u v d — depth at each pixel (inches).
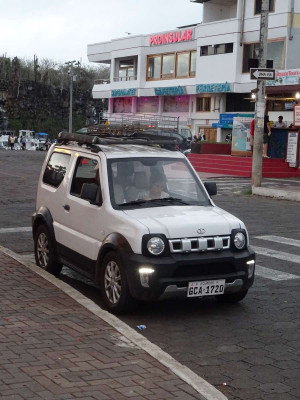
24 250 416.8
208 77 1728.6
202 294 261.4
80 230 300.7
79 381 187.8
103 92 2204.7
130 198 285.0
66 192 317.7
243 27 1631.4
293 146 1074.1
